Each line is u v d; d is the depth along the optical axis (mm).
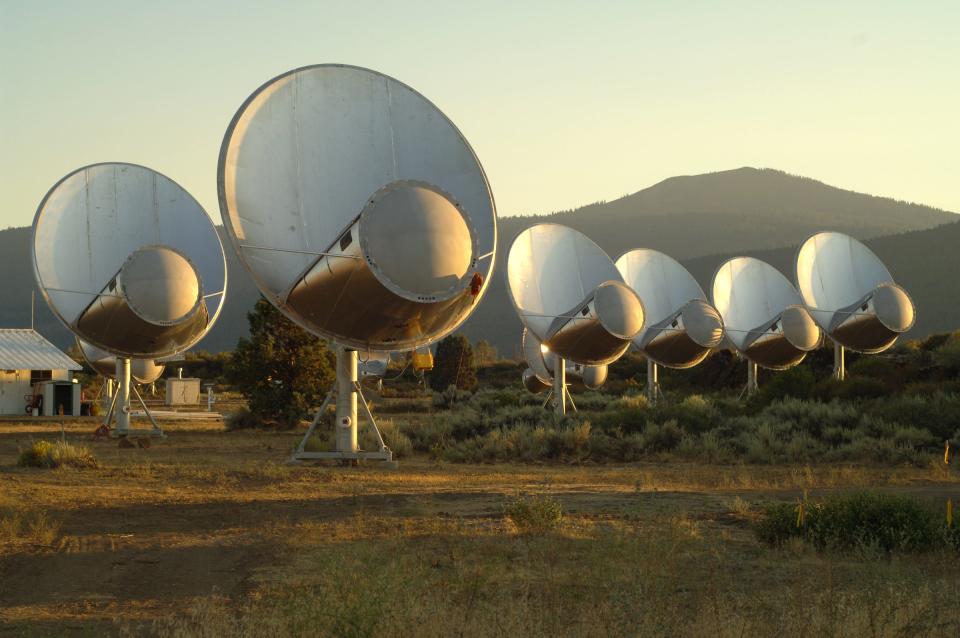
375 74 29594
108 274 40438
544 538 16000
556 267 48500
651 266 62656
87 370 101688
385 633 9789
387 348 28797
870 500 17547
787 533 17031
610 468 32062
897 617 10578
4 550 16203
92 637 10930
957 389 47281
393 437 37594
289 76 28453
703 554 14312
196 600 12688
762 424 40219
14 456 34250
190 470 28016
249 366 49250
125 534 17891
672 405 47031
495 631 10016
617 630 10094
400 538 16672
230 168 27016
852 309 62094
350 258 26453
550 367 70312
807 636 10250
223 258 43312
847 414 40406
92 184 41469
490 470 30578
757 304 66500
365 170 28719
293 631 9789
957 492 24391
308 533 17688
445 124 29969
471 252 26984
